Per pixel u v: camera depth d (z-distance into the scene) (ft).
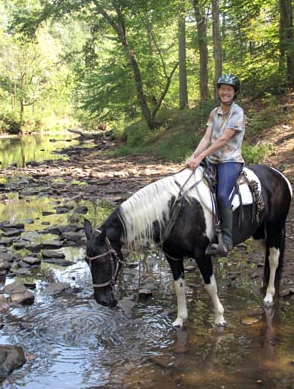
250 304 19.62
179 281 17.89
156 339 17.15
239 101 67.87
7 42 181.06
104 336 17.57
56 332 18.02
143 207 16.43
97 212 38.29
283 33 63.57
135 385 14.28
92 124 153.99
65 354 16.37
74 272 24.99
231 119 16.62
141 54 91.15
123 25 84.43
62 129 191.21
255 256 25.76
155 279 23.31
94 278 16.20
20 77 184.96
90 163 70.33
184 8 78.54
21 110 183.62
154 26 94.79
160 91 94.99
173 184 16.74
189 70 106.11
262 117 58.44
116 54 91.76
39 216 38.01
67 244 30.12
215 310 17.87
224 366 15.08
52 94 189.78
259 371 14.70
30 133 179.73
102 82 88.22
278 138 51.06
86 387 14.32
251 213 17.88
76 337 17.57
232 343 16.53
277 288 20.33
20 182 55.67
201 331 17.53
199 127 69.97
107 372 15.11
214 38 64.75
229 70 84.89
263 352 15.83
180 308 18.08
